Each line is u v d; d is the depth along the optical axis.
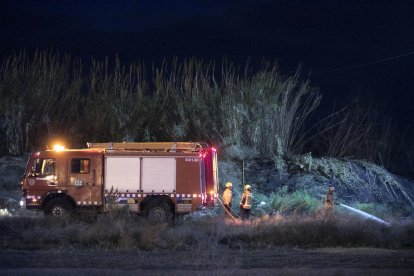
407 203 29.80
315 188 28.55
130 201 22.06
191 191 22.17
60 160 22.19
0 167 29.20
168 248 16.19
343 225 18.42
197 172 22.25
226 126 30.75
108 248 16.16
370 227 18.47
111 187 22.05
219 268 12.77
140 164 22.19
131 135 30.61
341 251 16.16
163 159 22.27
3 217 20.98
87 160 22.19
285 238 17.44
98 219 19.47
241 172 29.58
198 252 15.27
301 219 20.30
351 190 29.20
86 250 15.82
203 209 23.38
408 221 22.08
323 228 17.88
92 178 22.11
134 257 14.73
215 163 23.23
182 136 30.73
